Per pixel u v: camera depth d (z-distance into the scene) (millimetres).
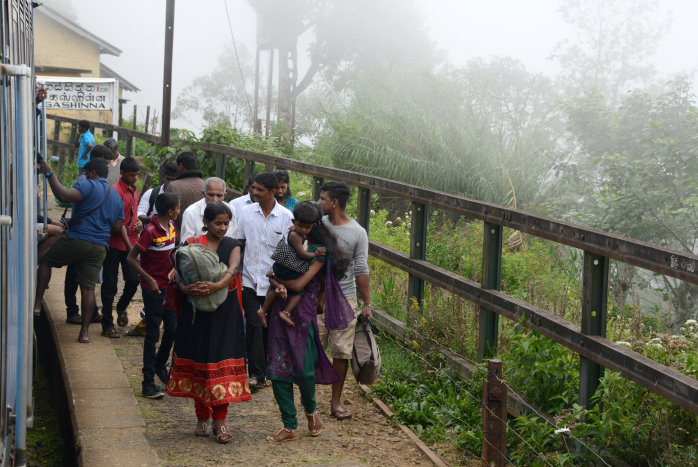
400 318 7227
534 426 4742
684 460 3896
